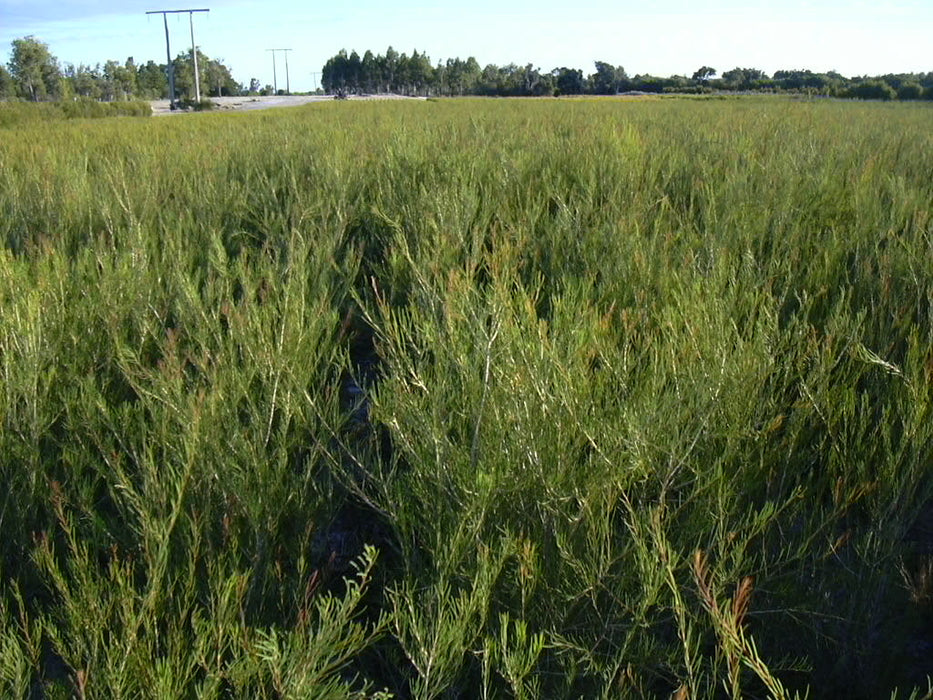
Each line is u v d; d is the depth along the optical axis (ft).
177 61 358.43
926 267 11.44
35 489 8.16
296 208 17.02
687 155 25.29
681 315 9.81
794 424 8.51
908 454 8.08
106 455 8.02
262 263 14.12
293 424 9.80
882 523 7.45
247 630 6.00
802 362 9.38
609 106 85.87
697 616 6.49
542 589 6.72
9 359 9.07
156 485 7.13
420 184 18.78
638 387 7.98
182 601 6.70
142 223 16.25
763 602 7.14
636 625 6.07
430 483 7.49
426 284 10.50
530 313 8.43
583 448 7.73
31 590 7.59
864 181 17.65
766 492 8.22
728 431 7.90
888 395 9.03
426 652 5.77
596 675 6.37
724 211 15.78
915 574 7.36
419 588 6.98
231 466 7.79
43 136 40.73
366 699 6.08
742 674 6.61
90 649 6.02
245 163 24.26
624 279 12.07
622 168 20.02
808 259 13.64
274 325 10.19
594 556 6.59
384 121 50.26
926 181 20.84
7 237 16.75
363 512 9.13
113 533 7.72
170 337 9.53
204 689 5.50
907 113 62.90
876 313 11.05
